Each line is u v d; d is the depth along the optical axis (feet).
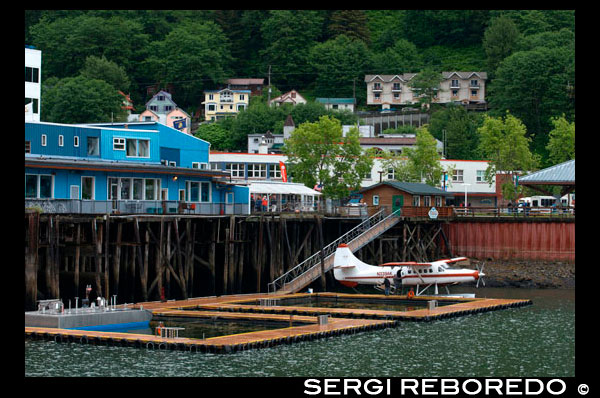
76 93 647.97
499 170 439.63
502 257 339.77
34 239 203.92
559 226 332.19
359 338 197.57
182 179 279.08
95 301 234.58
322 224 294.25
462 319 230.07
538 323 223.51
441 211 345.31
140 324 212.43
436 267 276.82
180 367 163.63
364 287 311.27
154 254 253.65
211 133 655.76
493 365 171.83
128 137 271.69
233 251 262.26
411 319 223.51
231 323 216.13
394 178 443.32
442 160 477.36
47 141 251.60
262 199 314.96
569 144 458.50
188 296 248.73
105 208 241.76
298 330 197.57
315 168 372.38
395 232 339.36
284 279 279.69
